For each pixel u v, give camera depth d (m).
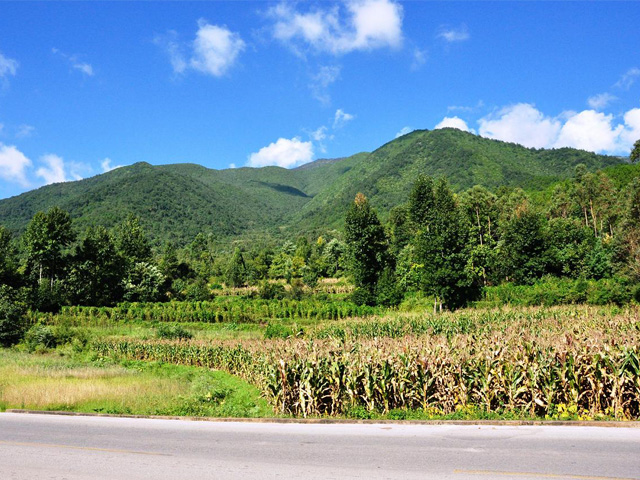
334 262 87.56
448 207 63.50
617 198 68.88
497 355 12.87
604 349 11.45
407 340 15.87
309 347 16.50
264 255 102.62
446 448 8.71
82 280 63.72
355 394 13.70
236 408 16.02
